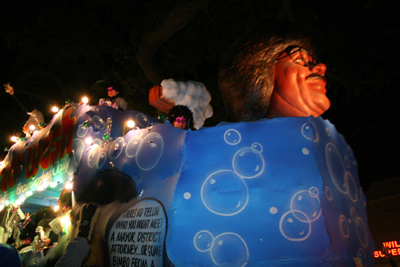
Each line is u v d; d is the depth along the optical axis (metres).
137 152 2.69
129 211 2.53
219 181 2.08
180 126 3.51
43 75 13.16
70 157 3.67
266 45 3.10
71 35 10.48
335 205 2.03
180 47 10.19
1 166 5.73
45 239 4.38
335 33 8.97
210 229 1.97
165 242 2.08
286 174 2.00
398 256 15.31
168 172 2.38
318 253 1.79
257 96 3.08
